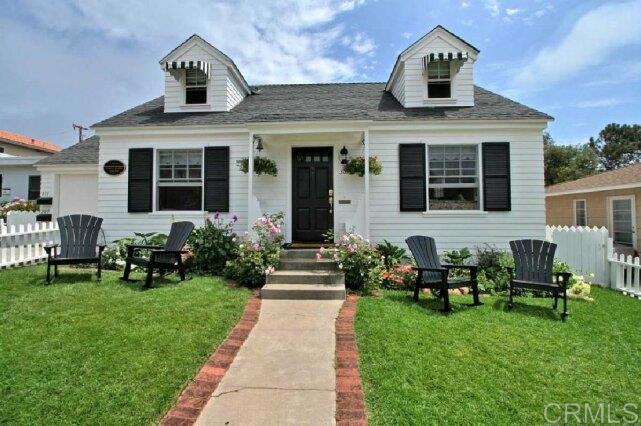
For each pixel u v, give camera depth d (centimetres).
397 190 841
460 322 470
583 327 478
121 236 877
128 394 286
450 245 829
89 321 426
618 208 1256
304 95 1066
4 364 322
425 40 904
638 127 4122
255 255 661
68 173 1134
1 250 705
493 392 304
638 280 712
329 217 857
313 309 521
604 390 315
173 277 681
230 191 867
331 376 326
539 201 820
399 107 906
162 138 877
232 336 413
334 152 861
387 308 519
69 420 255
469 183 844
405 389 303
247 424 258
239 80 1006
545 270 589
